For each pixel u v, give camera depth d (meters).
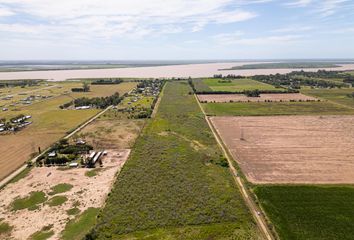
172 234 37.59
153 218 40.84
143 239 36.72
